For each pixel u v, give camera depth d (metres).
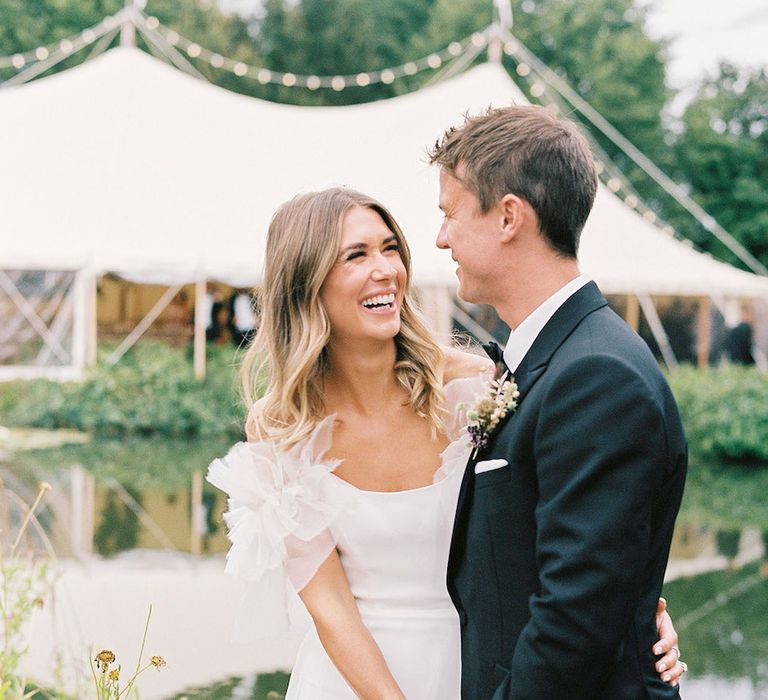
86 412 13.34
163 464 10.71
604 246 15.05
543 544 1.83
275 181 15.35
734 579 6.78
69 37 30.77
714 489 10.82
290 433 2.38
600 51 31.73
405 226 14.41
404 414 2.50
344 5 32.28
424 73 32.03
